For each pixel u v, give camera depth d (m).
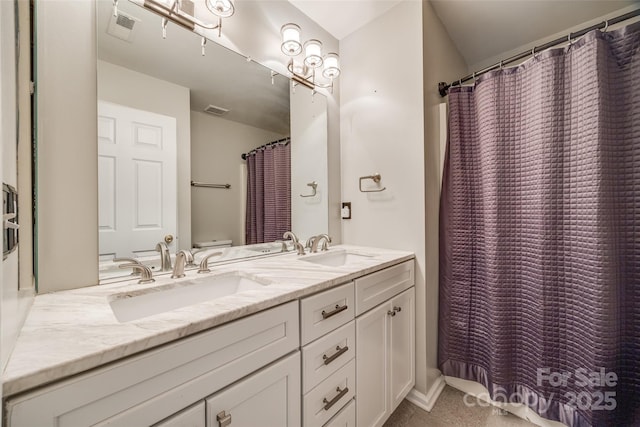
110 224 0.92
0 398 0.36
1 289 0.40
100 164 0.89
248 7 1.34
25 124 0.70
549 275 1.23
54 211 0.78
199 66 1.18
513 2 1.52
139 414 0.50
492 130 1.39
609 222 1.09
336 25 1.73
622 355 1.11
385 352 1.23
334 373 0.94
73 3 0.83
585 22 1.68
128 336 0.51
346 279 1.00
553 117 1.21
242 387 0.66
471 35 1.82
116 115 0.94
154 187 1.05
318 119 1.73
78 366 0.44
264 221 1.46
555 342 1.23
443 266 1.60
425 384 1.44
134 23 0.98
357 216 1.79
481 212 1.49
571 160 1.17
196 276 0.99
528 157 1.31
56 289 0.79
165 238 1.09
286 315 0.78
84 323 0.58
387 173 1.63
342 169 1.88
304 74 1.59
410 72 1.51
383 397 1.21
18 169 0.68
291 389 0.79
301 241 1.63
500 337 1.35
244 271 1.07
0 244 0.39
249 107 1.38
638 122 1.09
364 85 1.74
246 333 0.67
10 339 0.45
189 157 1.16
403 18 1.54
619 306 1.10
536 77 1.27
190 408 0.57
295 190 1.60
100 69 0.89
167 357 0.54
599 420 1.08
